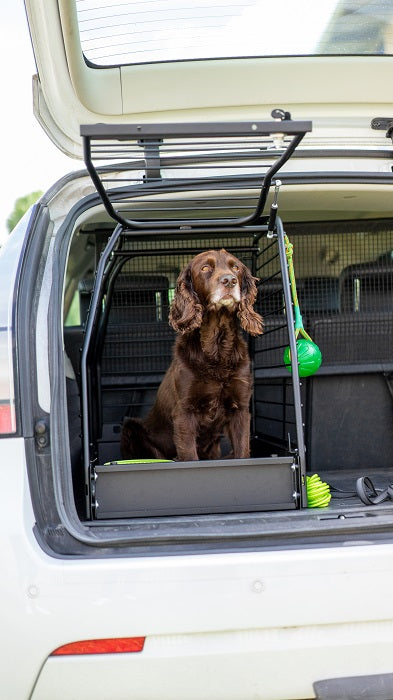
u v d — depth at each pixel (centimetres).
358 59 308
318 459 376
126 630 196
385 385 376
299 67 307
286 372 383
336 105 309
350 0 288
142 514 242
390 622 206
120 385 390
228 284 307
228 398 334
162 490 243
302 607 200
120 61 311
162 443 363
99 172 274
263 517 220
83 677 196
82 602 195
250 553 200
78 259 416
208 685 199
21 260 232
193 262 326
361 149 285
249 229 290
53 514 212
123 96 307
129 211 304
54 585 196
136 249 360
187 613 196
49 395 223
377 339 374
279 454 338
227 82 308
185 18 294
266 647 200
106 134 196
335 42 304
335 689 202
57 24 279
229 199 304
